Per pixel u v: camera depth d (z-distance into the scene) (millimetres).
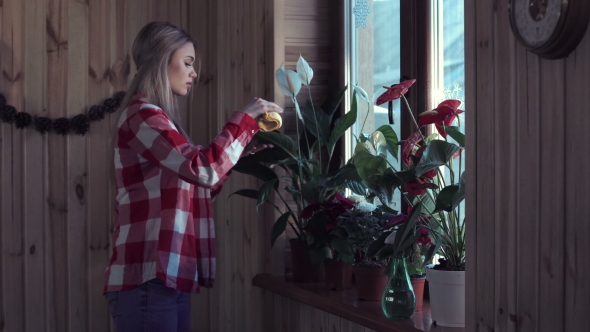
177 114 1829
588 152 1097
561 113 1154
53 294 2951
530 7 1173
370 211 2053
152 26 1808
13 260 2896
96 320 3004
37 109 2932
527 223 1238
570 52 1132
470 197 1401
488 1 1332
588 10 1093
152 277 1675
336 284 2219
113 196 3029
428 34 2080
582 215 1110
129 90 1801
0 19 2877
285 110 2555
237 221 2881
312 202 2172
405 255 1885
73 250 2980
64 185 2971
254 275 2686
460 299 1676
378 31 2371
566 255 1146
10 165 2891
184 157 1611
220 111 3049
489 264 1344
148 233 1697
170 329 1707
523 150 1248
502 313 1305
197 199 1826
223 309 3066
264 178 2402
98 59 3012
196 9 3170
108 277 1714
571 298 1135
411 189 1687
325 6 2627
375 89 2400
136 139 1668
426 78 2086
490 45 1330
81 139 2992
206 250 1824
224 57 3006
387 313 1800
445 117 1620
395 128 2273
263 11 2607
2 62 2879
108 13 3027
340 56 2562
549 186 1185
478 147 1374
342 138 2574
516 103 1264
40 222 2936
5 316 2879
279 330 2592
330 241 2137
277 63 2537
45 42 2943
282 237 2578
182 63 1817
